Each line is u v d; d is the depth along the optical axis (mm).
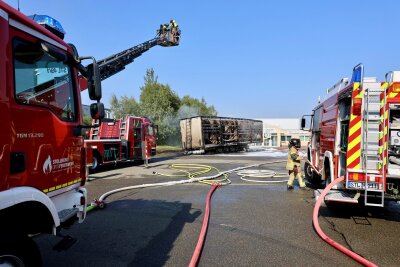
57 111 3336
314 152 9195
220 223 5785
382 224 5738
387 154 5332
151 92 35438
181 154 25859
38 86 2998
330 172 6629
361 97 5414
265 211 6695
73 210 3586
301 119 10336
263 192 8867
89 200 7707
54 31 3529
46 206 2885
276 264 3980
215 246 4605
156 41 14633
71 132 3584
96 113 3582
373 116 5352
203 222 5664
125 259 4125
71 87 3658
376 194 5473
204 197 8109
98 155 13680
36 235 3189
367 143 5359
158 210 6730
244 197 8164
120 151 15008
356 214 6430
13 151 2590
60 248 3221
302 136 43406
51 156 3168
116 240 4844
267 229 5430
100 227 5504
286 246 4609
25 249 2580
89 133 14922
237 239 4914
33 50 2936
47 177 3092
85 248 4508
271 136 43844
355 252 4395
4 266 2477
